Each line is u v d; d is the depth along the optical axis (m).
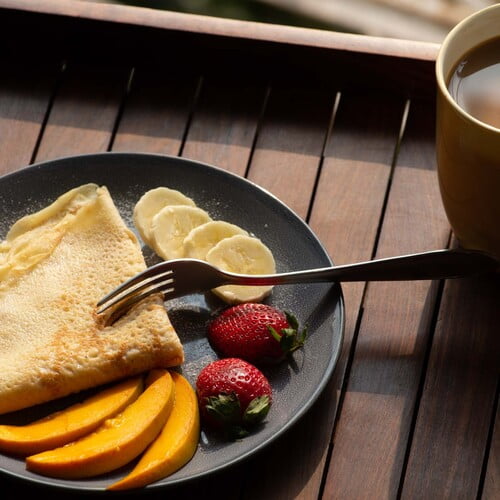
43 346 1.07
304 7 1.51
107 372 1.06
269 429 1.05
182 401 1.06
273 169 1.20
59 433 1.04
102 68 1.25
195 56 1.25
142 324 1.07
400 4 1.49
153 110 1.23
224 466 1.03
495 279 1.15
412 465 1.07
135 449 1.03
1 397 1.05
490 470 1.07
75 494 1.04
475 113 1.10
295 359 1.08
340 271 1.11
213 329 1.09
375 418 1.09
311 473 1.07
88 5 1.25
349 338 1.12
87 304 1.09
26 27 1.25
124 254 1.11
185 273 1.09
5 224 1.14
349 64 1.23
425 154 1.21
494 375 1.11
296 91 1.25
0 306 1.09
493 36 1.12
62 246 1.12
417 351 1.12
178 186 1.16
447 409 1.09
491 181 1.08
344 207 1.18
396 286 1.14
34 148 1.20
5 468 1.03
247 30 1.24
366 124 1.23
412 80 1.23
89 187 1.14
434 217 1.18
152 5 1.53
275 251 1.13
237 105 1.23
